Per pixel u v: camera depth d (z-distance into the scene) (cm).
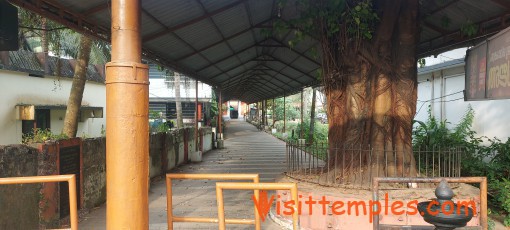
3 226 452
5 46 411
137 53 261
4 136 1207
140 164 255
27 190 504
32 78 1337
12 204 470
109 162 253
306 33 688
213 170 1220
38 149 536
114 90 251
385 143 607
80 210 659
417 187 557
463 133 970
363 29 608
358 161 610
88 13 541
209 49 1012
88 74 1670
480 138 950
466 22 661
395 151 582
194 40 870
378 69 619
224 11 728
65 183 611
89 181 700
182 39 827
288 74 1755
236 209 690
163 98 2647
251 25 935
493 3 570
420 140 957
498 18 614
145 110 260
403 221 494
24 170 499
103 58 1497
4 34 407
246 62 1480
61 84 1492
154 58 892
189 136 1466
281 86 2338
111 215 251
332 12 636
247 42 1115
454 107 1155
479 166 777
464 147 870
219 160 1474
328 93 688
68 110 941
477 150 948
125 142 250
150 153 1009
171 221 338
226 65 1398
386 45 619
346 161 616
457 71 1130
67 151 615
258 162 1409
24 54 1357
